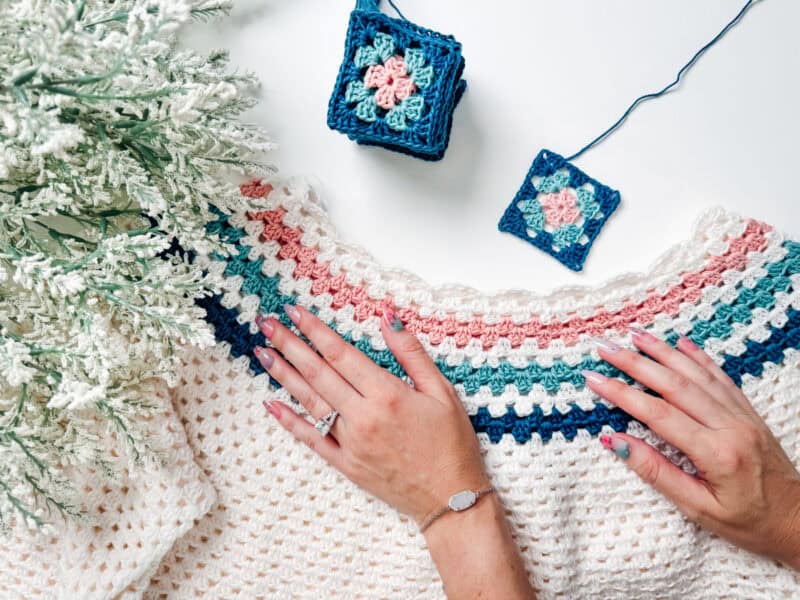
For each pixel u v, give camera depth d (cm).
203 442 91
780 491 80
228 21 90
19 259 61
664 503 88
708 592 91
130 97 60
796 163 88
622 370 85
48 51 53
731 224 86
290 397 90
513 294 88
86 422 74
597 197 88
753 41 88
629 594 91
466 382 90
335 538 91
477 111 89
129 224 85
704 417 81
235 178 88
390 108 78
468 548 79
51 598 89
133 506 87
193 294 73
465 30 89
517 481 88
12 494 67
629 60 88
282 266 89
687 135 88
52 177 62
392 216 89
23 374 59
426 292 89
